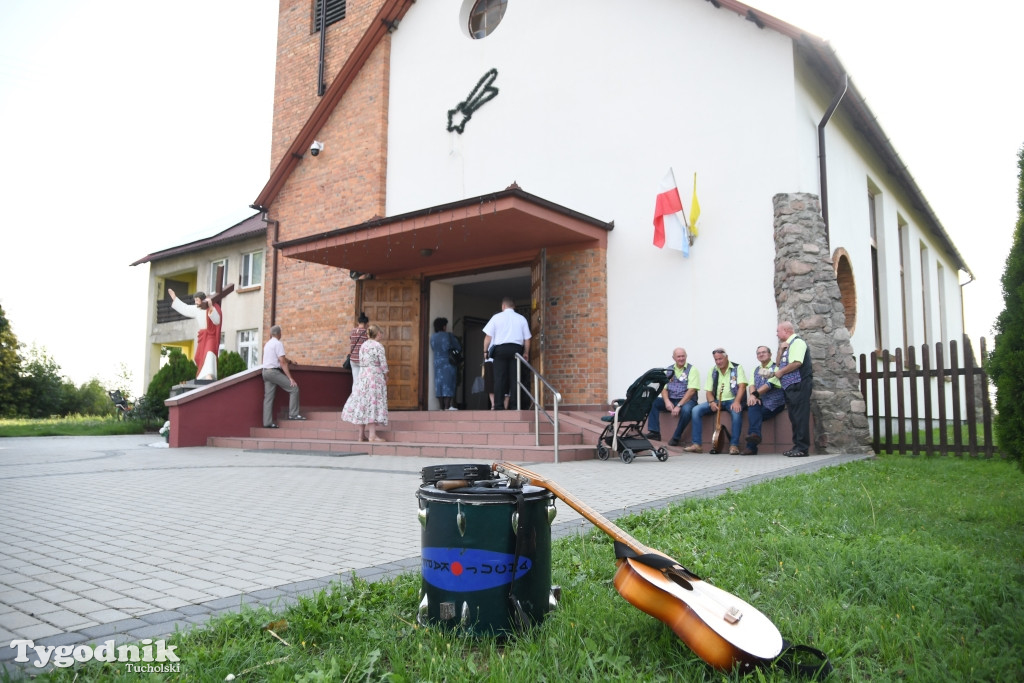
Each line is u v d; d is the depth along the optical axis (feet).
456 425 37.24
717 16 38.32
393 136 52.80
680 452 34.68
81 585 11.05
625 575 7.91
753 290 35.94
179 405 41.22
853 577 10.36
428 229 38.70
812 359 33.40
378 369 37.42
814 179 37.58
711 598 7.90
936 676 7.18
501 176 46.50
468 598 8.44
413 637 8.32
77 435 58.39
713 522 14.79
